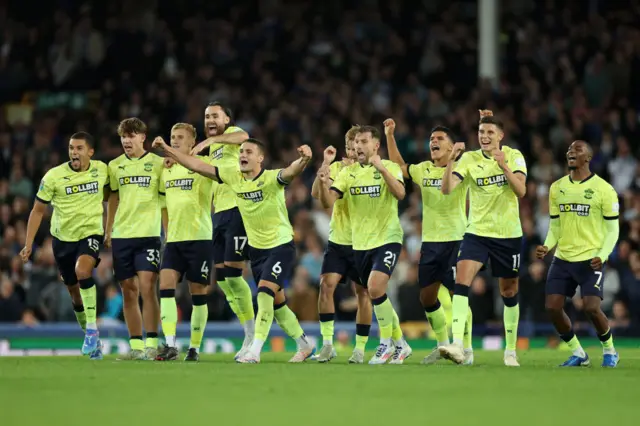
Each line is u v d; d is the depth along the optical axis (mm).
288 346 58156
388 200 39594
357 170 40031
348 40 92750
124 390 29156
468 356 40812
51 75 92438
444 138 40969
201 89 87375
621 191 75000
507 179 38312
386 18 96188
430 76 89438
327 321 42062
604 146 78188
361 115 82812
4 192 77188
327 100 85750
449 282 41500
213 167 40188
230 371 35031
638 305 63250
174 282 41688
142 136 42406
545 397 27891
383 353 40156
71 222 43219
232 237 42969
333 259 42000
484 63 82375
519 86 86688
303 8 97938
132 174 41969
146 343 41875
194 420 23500
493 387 30172
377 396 27922
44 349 58250
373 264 39875
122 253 41906
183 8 97812
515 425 22906
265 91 88875
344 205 41750
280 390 29188
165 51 92062
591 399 27516
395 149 42156
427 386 30312
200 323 42219
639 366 39875
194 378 32406
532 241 64750
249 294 43438
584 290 40000
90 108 91188
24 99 92250
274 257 40125
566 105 84625
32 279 65062
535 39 90688
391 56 90125
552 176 73875
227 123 42969
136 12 97000
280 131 81500
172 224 41656
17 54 94062
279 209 40281
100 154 81938
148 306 41750
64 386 30125
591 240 40094
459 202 41156
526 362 41875
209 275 42156
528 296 60844
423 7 97125
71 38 92875
